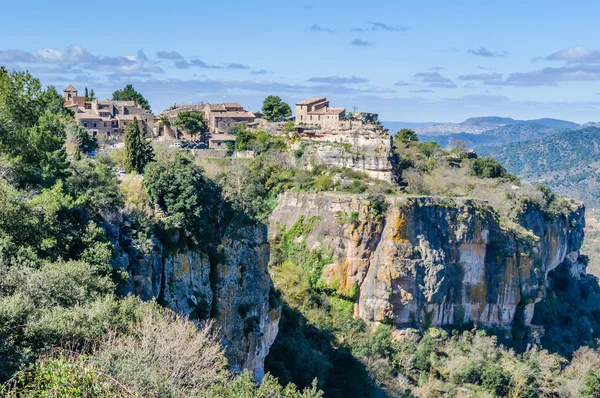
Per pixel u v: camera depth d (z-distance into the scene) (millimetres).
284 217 145375
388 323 131500
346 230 136000
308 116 194375
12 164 63719
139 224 66688
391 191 145250
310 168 154625
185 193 72062
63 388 35719
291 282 133250
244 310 79500
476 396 117625
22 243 52719
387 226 134500
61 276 47750
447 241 137625
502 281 142500
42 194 59719
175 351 45250
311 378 93438
